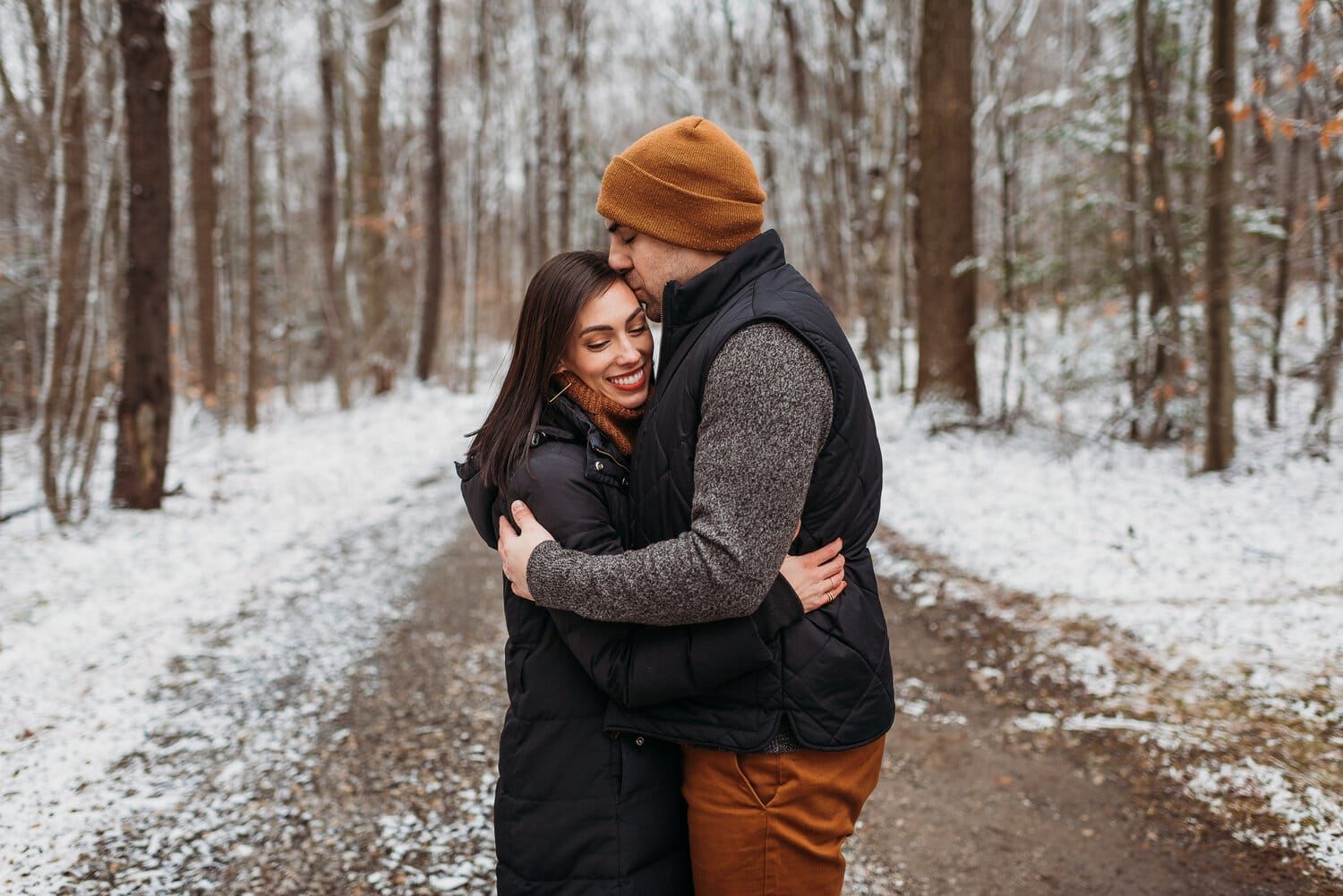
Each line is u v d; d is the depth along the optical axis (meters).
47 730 2.97
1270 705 2.97
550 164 17.22
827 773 1.32
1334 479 5.35
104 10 7.18
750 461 1.15
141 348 6.34
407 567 5.23
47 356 5.84
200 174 10.93
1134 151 6.51
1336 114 4.30
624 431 1.45
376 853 2.35
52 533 5.73
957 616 4.13
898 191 13.29
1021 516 5.39
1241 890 2.21
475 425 11.45
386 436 10.80
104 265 7.39
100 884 2.17
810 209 13.02
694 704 1.29
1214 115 5.47
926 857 2.43
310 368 20.09
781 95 16.30
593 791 1.35
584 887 1.35
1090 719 3.10
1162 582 4.12
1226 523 4.82
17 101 6.71
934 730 3.16
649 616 1.18
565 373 1.43
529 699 1.38
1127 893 2.23
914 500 6.04
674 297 1.30
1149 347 6.91
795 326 1.21
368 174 15.97
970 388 7.95
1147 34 6.57
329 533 5.99
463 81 21.78
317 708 3.23
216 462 8.80
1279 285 6.62
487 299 20.91
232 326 13.12
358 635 4.03
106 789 2.62
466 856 2.35
